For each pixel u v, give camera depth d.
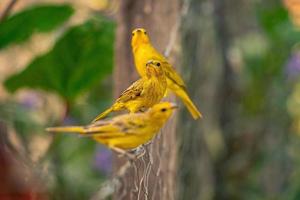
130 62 8.48
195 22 10.84
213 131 13.11
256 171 13.88
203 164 12.04
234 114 13.94
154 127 5.27
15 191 7.74
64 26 12.50
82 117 12.68
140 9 8.45
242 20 14.16
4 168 7.78
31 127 11.38
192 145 10.83
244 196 13.62
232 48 13.80
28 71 10.60
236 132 13.90
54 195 11.16
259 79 14.06
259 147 14.12
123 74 8.55
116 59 8.63
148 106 5.79
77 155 12.77
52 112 12.25
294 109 14.50
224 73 13.59
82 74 10.77
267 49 13.91
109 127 5.18
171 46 7.66
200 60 11.84
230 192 13.65
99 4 14.98
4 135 8.94
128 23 8.52
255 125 14.07
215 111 13.30
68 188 11.90
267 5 14.79
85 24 10.42
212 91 13.03
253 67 13.94
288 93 14.29
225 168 13.68
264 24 13.91
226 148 13.78
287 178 13.89
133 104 5.71
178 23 8.02
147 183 6.05
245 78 13.96
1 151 7.94
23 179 7.87
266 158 13.99
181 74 8.48
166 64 6.75
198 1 11.20
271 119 14.25
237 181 13.77
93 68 10.75
